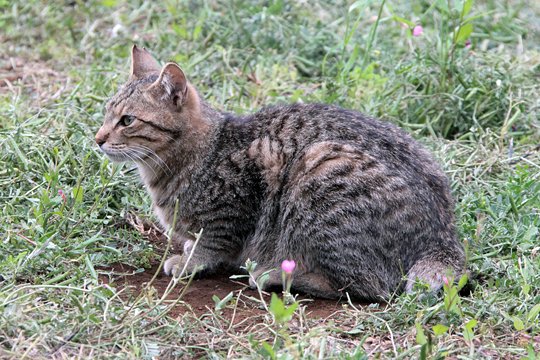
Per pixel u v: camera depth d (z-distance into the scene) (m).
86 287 8.20
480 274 8.83
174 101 9.20
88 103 12.02
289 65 13.50
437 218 8.75
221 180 9.12
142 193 10.30
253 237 9.18
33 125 11.15
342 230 8.51
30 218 9.26
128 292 8.45
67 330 7.34
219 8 15.16
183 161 9.26
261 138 9.17
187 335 7.54
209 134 9.28
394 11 14.79
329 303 8.62
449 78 12.47
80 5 15.63
